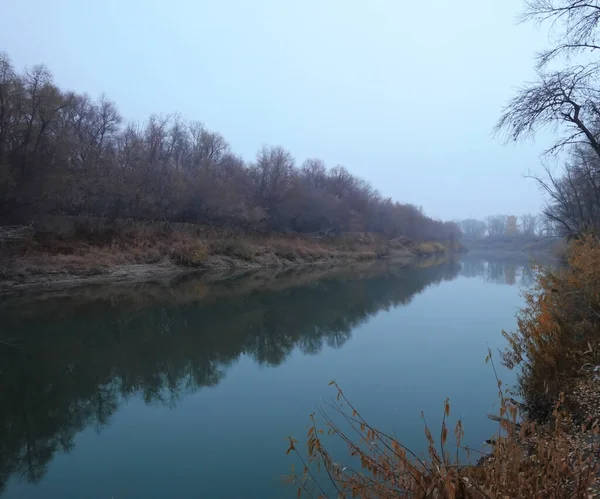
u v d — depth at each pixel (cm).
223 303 2000
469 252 9425
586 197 1617
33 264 2219
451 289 2570
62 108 2678
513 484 290
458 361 1104
